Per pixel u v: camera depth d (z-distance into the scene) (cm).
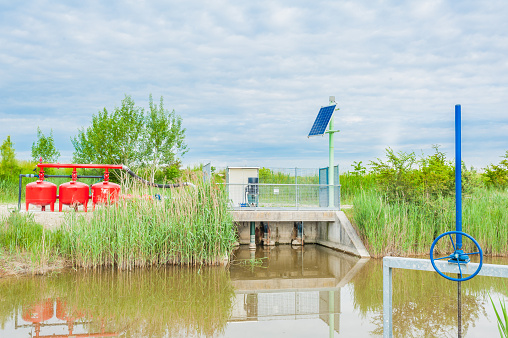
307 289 1000
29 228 1205
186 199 1288
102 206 1300
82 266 1174
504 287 969
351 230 1530
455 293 916
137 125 2508
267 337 664
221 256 1260
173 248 1222
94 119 2455
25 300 859
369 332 692
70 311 795
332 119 1662
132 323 733
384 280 473
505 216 1446
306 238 1825
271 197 1627
